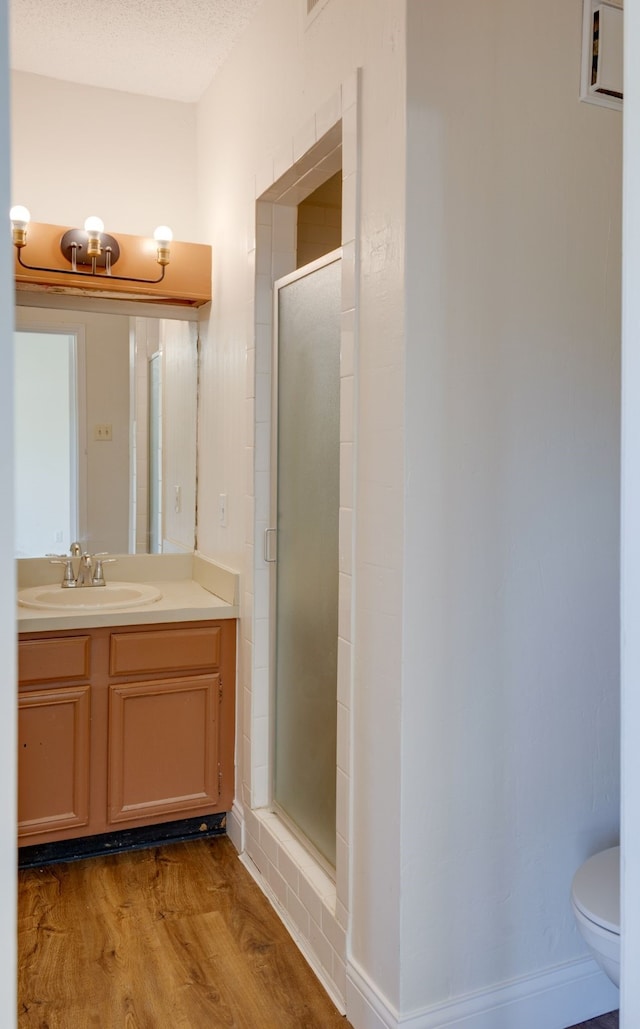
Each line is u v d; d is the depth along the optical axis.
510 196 1.68
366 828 1.77
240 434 2.64
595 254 1.80
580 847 1.85
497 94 1.65
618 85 1.76
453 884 1.69
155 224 3.06
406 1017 1.64
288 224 2.51
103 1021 1.83
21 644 2.40
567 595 1.80
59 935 2.17
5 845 0.58
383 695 1.69
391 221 1.61
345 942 1.86
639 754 0.79
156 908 2.31
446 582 1.65
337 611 2.06
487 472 1.69
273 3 2.27
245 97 2.53
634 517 0.79
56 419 2.91
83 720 2.50
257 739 2.54
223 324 2.81
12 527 0.57
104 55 2.71
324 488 2.12
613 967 1.47
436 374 1.62
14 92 2.83
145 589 2.86
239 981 1.98
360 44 1.74
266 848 2.41
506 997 1.75
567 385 1.78
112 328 2.96
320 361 2.13
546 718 1.79
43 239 2.69
